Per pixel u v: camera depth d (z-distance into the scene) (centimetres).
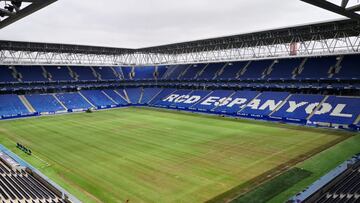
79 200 2361
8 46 7069
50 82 7888
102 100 8275
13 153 3712
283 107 5991
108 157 3522
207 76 8138
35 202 2122
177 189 2588
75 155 3622
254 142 4138
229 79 7519
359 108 5197
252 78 7106
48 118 6450
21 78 7544
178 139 4366
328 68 6222
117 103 8356
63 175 2958
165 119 6181
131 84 9381
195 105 7312
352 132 4712
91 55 9150
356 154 3450
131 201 2373
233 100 6931
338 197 2105
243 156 3488
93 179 2842
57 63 8156
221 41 7225
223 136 4528
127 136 4609
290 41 6650
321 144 4000
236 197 2400
